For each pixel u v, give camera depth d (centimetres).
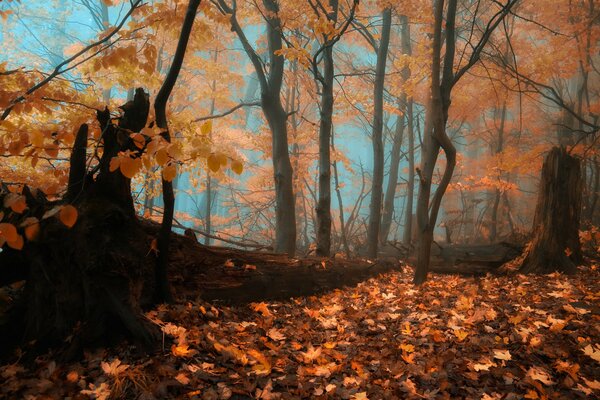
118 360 305
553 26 1619
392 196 1859
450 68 787
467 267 921
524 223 2252
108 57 519
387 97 1880
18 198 275
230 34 1527
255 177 1731
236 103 1520
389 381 327
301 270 604
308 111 2116
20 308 359
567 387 318
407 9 1166
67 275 351
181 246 464
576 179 820
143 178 816
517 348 384
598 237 1082
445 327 454
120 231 377
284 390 309
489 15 1977
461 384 330
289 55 825
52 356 327
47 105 524
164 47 1305
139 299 366
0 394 277
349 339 432
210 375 309
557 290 595
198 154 269
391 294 636
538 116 1880
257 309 485
